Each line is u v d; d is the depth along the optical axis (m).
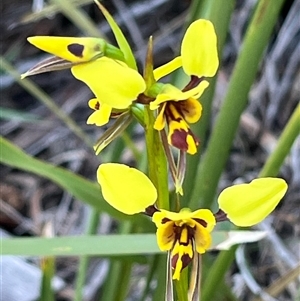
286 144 0.19
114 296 0.23
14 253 0.17
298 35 0.35
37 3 0.34
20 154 0.18
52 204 0.35
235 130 0.19
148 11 0.37
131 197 0.12
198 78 0.12
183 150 0.12
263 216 0.12
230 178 0.33
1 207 0.33
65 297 0.30
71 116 0.37
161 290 0.20
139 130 0.35
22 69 0.38
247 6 0.35
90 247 0.17
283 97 0.33
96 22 0.38
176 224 0.12
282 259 0.29
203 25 0.12
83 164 0.36
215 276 0.19
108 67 0.12
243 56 0.19
